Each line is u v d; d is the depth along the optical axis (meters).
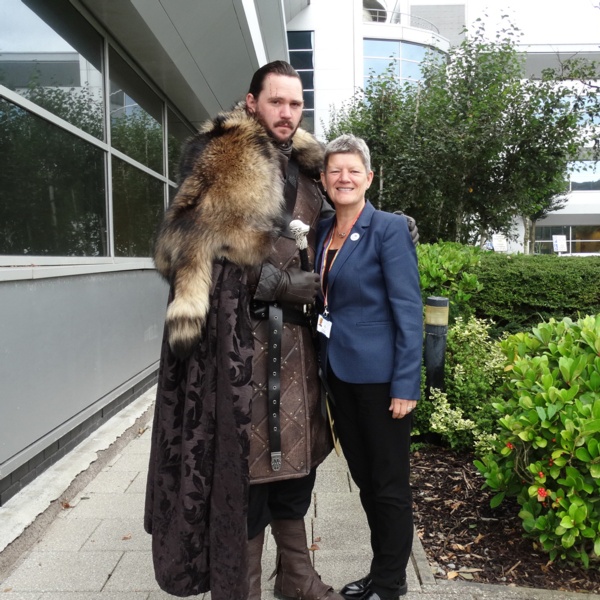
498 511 2.90
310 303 1.93
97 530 2.81
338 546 2.62
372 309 2.03
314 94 24.98
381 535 2.08
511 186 8.84
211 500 1.73
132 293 5.21
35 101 3.80
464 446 3.65
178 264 1.71
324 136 15.96
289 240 1.91
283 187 1.87
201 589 1.77
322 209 2.20
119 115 5.54
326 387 2.03
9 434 2.93
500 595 2.22
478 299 5.55
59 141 4.14
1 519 2.69
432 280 4.42
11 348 2.97
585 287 5.42
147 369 5.72
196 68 6.63
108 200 5.08
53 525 2.86
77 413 3.83
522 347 3.00
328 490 3.25
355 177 2.00
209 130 1.83
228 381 1.71
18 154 3.53
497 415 3.56
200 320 1.67
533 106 8.43
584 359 2.51
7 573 2.41
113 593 2.28
